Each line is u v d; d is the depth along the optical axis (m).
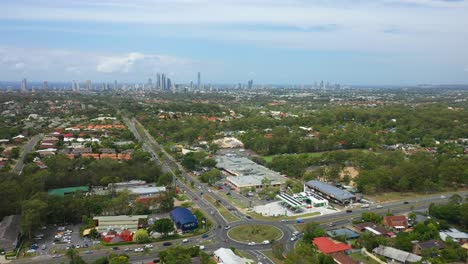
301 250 148.50
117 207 199.75
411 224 189.00
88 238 173.00
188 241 169.62
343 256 147.25
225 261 142.75
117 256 144.12
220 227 186.75
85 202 198.50
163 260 143.88
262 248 162.50
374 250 154.88
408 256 146.88
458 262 148.25
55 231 181.88
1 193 196.12
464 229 185.62
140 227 184.25
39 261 150.00
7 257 152.38
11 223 176.62
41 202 182.88
